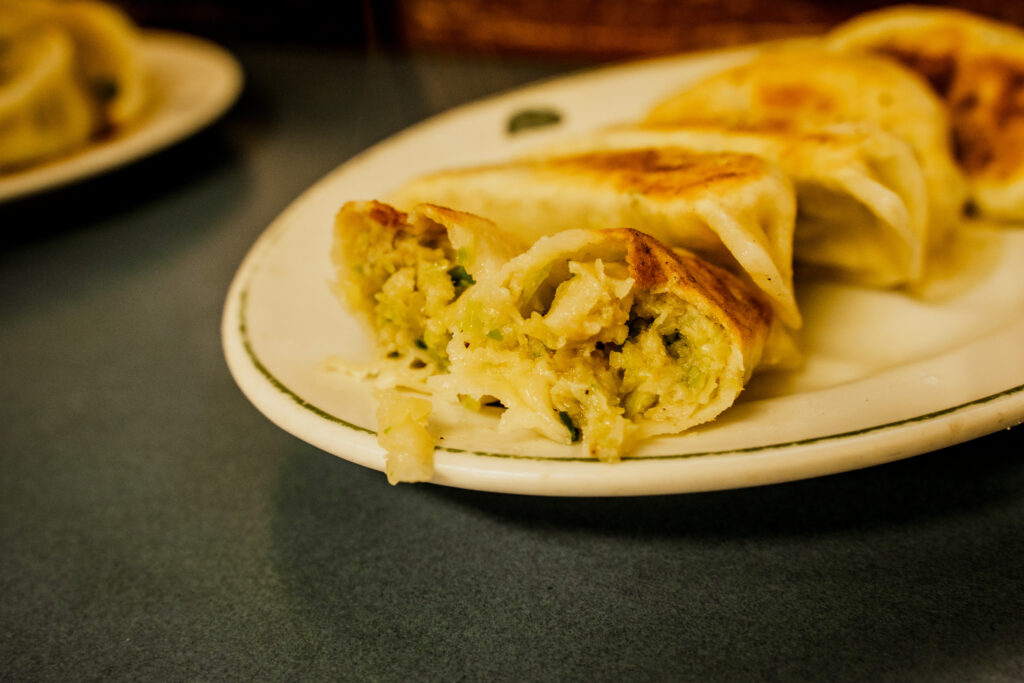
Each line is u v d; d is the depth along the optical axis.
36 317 0.34
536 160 0.28
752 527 0.22
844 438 0.20
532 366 0.22
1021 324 0.22
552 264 0.22
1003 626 0.19
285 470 0.25
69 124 0.41
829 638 0.19
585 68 0.53
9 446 0.28
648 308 0.22
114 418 0.28
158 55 0.51
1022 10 0.47
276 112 0.52
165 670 0.21
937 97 0.30
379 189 0.32
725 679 0.19
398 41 0.61
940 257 0.28
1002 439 0.23
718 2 0.54
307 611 0.22
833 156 0.25
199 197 0.42
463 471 0.21
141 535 0.24
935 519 0.21
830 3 0.52
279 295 0.26
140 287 0.35
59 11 0.43
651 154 0.26
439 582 0.22
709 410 0.21
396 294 0.24
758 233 0.24
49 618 0.22
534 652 0.20
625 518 0.22
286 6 0.65
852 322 0.26
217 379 0.29
